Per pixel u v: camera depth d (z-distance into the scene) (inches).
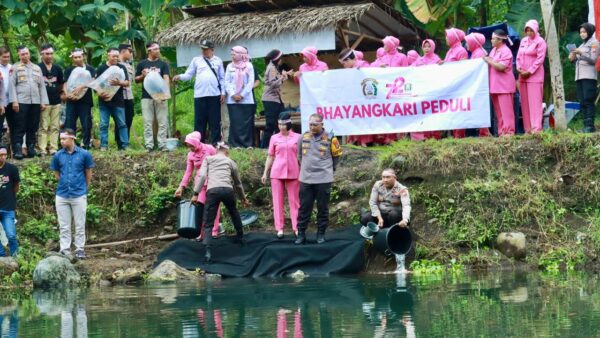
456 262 571.8
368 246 581.0
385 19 797.2
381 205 578.2
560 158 617.0
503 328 343.6
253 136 751.7
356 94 673.6
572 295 422.9
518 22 819.4
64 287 547.8
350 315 387.5
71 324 388.8
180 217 597.0
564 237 573.6
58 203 596.4
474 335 332.5
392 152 640.4
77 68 699.4
